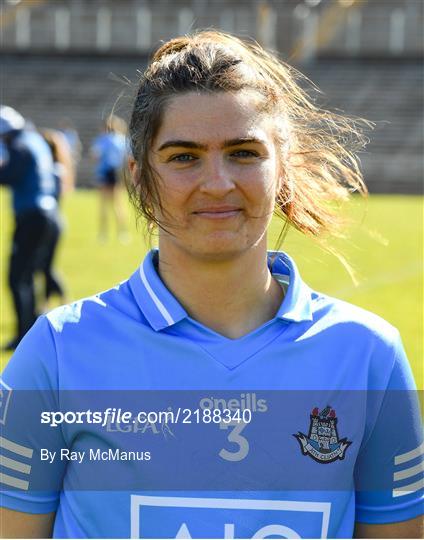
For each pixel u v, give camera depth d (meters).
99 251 14.14
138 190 1.91
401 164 29.16
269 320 1.94
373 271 12.00
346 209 2.29
